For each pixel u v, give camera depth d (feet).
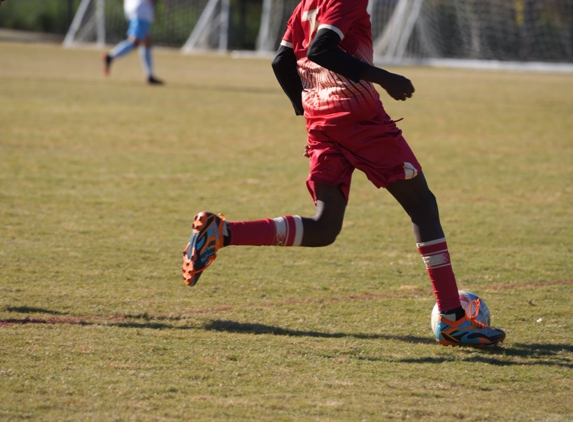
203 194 83.87
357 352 40.65
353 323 45.78
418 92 218.18
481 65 354.95
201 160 104.53
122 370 36.70
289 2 417.69
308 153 43.16
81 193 82.28
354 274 56.90
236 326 44.34
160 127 132.57
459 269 59.06
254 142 121.08
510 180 97.14
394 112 168.14
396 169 40.88
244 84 224.53
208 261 39.34
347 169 42.06
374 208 80.69
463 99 199.93
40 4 466.70
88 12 416.87
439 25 388.78
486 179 97.50
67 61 288.30
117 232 67.10
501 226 73.92
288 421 31.73
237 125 139.03
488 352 41.37
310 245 41.50
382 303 50.06
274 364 38.34
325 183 41.86
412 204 42.27
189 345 40.65
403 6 377.50
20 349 38.91
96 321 44.24
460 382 36.83
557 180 97.71
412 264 60.13
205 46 418.72
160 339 41.45
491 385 36.58
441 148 120.98
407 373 37.83
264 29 413.59
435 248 41.96
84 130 125.29
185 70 277.03
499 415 33.09
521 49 380.58
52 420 30.99
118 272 55.21
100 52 349.61
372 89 40.55
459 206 82.43
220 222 39.55
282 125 140.87
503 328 45.50
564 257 63.16
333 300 50.39
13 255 58.49
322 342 42.09
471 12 383.65
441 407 33.73
